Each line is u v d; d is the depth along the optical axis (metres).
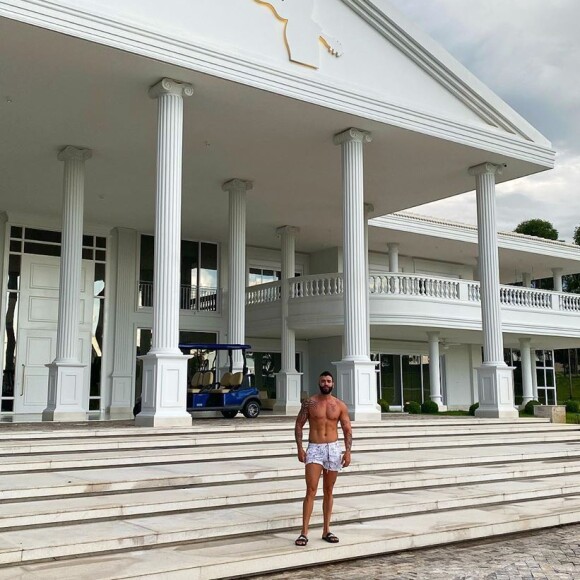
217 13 13.98
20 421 16.38
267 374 27.56
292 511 7.82
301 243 28.27
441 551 7.32
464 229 28.89
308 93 14.85
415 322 22.64
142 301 25.56
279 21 14.92
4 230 22.73
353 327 16.14
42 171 19.30
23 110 15.47
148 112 15.60
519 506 9.34
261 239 27.48
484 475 10.78
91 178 20.09
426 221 27.62
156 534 6.59
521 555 7.16
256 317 25.09
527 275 36.22
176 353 13.23
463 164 19.09
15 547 5.97
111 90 14.40
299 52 15.04
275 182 20.75
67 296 17.00
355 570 6.47
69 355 16.72
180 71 13.46
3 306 22.28
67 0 11.95
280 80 14.47
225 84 14.02
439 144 17.52
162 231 13.57
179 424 12.95
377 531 7.45
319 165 19.27
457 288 24.03
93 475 8.74
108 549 6.32
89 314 24.11
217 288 27.41
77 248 17.38
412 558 6.97
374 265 30.59
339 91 15.33
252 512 7.73
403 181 20.62
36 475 8.67
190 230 25.95
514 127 18.70
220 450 10.74
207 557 6.19
